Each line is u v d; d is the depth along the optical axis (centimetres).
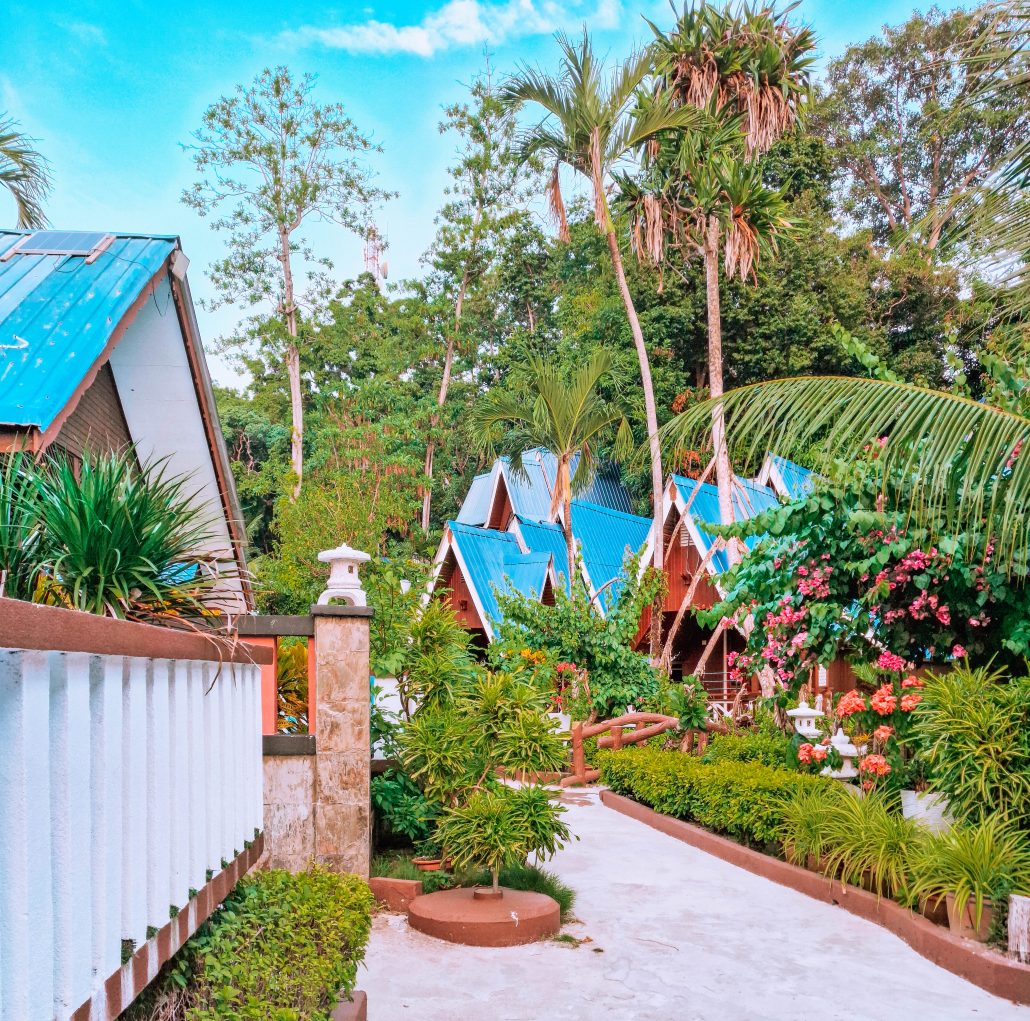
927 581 793
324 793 682
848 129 4047
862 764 783
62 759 226
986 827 604
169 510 376
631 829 1021
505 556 2378
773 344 2864
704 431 806
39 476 365
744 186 1806
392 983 534
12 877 200
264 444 4244
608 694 1464
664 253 2373
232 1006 326
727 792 893
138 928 277
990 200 577
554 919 633
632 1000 510
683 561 2264
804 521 873
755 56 2069
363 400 3656
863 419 703
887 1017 487
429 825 768
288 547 2444
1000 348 788
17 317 657
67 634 226
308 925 426
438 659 789
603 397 2847
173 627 373
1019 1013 493
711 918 670
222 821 388
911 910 631
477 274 4128
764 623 931
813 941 616
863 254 3209
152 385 885
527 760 657
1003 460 655
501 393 2112
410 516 3209
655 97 2000
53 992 219
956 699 675
